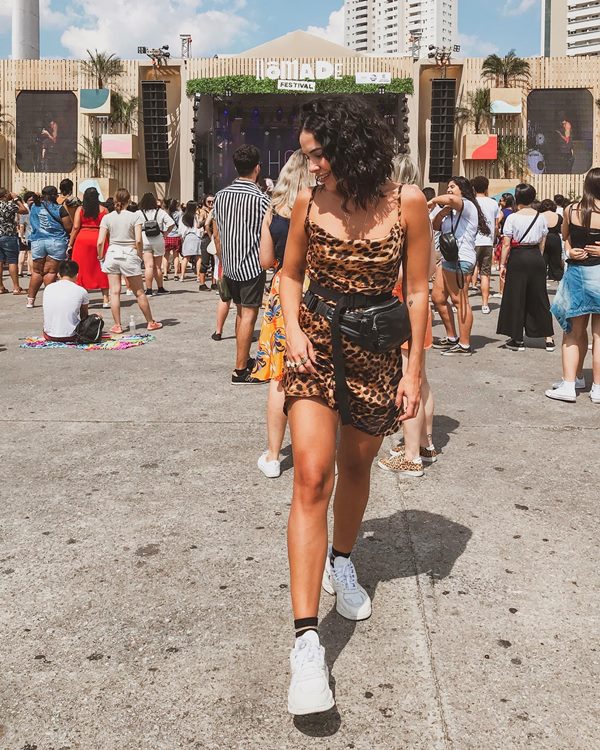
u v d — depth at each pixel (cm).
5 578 305
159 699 228
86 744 208
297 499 230
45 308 852
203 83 2925
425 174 3097
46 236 1152
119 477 422
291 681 214
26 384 651
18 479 420
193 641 258
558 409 578
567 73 3044
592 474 429
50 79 3122
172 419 541
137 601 286
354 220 230
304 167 417
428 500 388
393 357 243
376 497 392
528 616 275
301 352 232
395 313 234
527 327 822
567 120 3064
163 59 3038
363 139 220
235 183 637
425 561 318
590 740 209
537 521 362
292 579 226
